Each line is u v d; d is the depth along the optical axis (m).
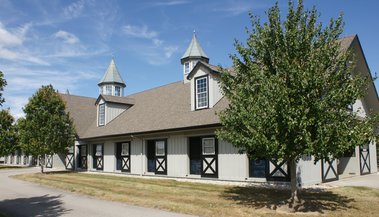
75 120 28.89
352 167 18.97
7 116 32.41
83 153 28.00
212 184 15.02
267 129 8.09
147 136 20.62
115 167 23.73
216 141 16.53
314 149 7.95
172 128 17.52
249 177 15.08
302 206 9.57
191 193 12.48
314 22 8.99
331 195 11.44
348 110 9.10
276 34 8.98
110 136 22.56
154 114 21.59
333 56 8.77
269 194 11.96
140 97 27.59
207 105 17.64
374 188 12.90
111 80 35.19
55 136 23.23
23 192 14.53
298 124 7.84
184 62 28.44
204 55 28.41
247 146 8.92
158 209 9.80
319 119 7.95
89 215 9.32
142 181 17.00
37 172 25.95
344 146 7.87
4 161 46.78
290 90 8.09
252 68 8.95
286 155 8.59
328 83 8.45
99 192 13.44
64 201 11.86
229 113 9.50
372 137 8.55
